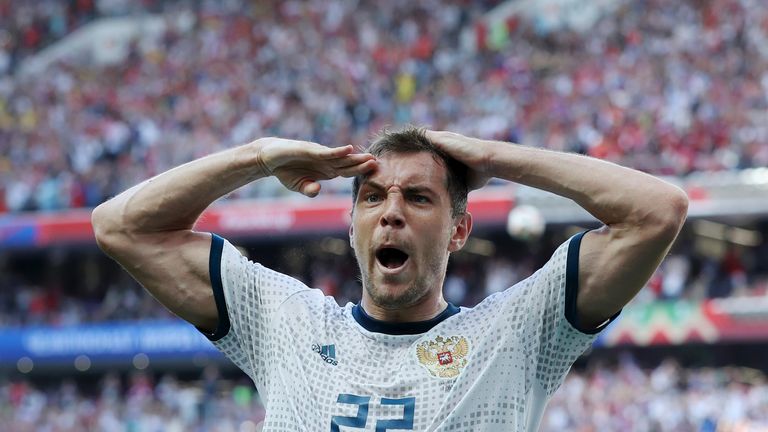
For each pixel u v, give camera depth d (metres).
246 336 5.55
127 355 39.59
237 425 33.91
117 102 44.47
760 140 35.81
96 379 42.22
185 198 5.59
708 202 35.12
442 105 41.66
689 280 37.47
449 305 5.48
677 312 35.56
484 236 39.78
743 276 35.81
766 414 29.72
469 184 5.57
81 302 41.88
